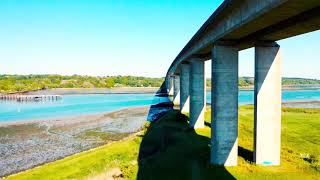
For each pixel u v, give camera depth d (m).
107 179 25.38
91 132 53.81
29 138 49.97
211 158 28.95
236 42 28.52
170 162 29.56
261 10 18.45
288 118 58.62
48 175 27.94
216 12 25.95
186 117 60.00
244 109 77.19
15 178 28.19
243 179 23.98
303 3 16.22
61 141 46.88
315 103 115.19
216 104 28.48
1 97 155.25
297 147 34.72
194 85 48.62
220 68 28.48
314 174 24.59
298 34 23.61
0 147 44.09
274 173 25.05
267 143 27.23
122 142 41.09
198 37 37.41
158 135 44.28
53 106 109.38
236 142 28.39
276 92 27.00
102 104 114.94
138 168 28.05
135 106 102.31
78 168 29.33
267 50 26.69
